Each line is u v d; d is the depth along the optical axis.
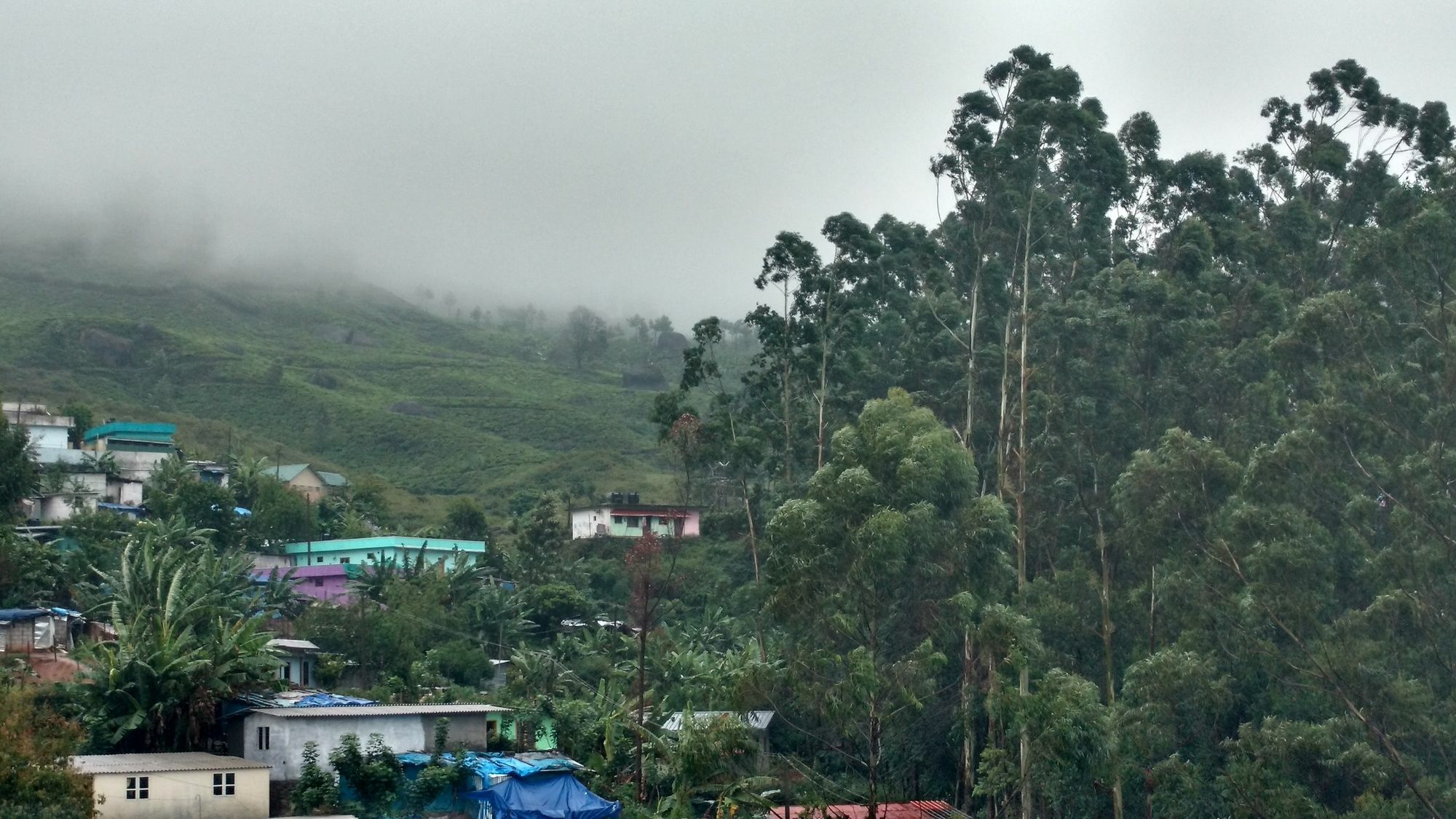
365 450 170.75
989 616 43.88
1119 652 53.72
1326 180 76.44
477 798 47.19
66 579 70.25
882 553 43.56
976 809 53.44
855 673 42.12
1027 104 61.28
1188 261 63.50
